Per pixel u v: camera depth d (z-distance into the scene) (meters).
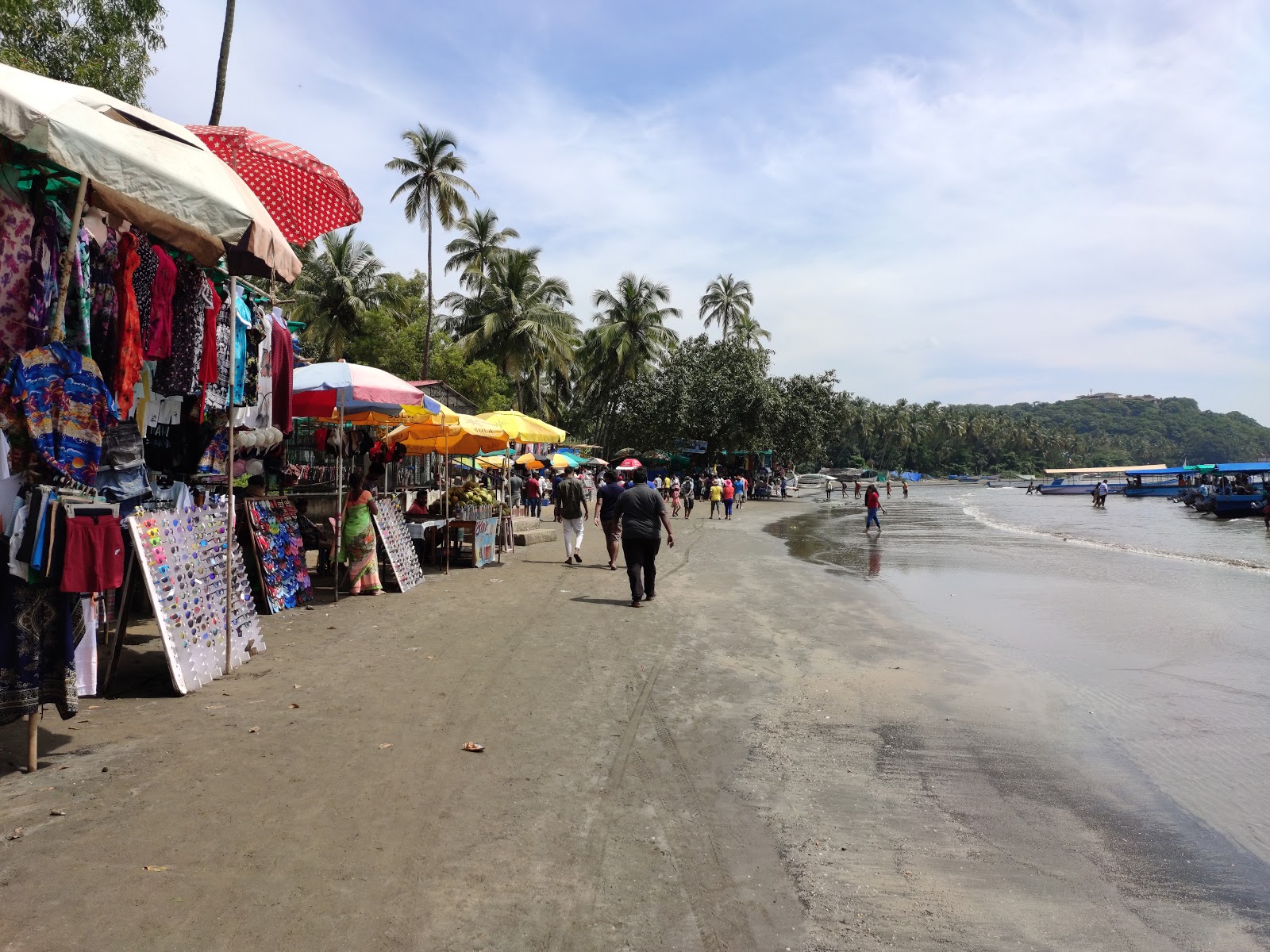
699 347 54.91
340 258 41.47
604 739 5.04
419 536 11.66
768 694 6.33
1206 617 10.90
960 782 4.69
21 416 3.81
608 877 3.32
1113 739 5.57
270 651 6.78
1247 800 4.53
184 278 5.67
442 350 42.41
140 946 2.62
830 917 3.12
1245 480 46.72
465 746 4.71
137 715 4.96
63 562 3.84
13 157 4.12
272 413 8.41
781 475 60.56
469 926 2.88
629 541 10.02
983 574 15.74
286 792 3.93
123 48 12.71
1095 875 3.59
